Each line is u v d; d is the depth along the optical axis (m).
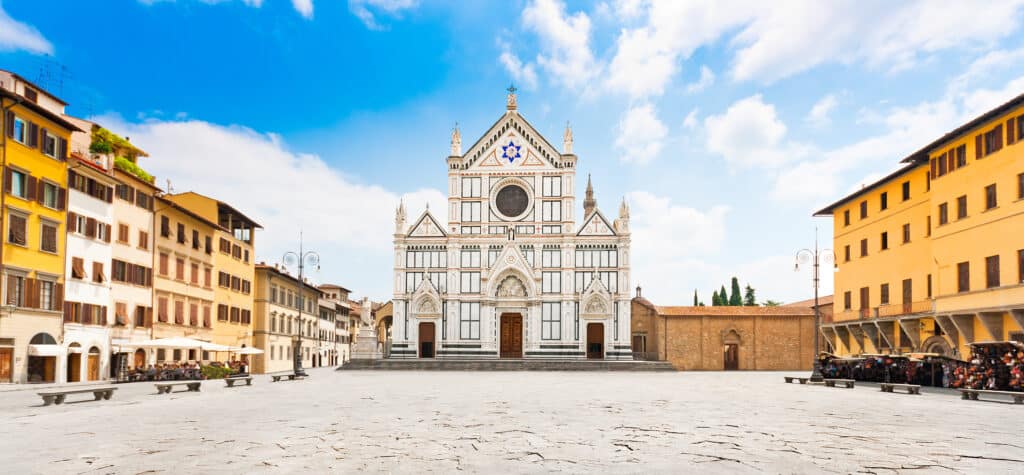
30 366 50.06
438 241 94.31
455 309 93.12
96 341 56.72
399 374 72.81
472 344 92.75
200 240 76.56
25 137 48.91
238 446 18.12
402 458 16.34
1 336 46.41
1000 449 17.92
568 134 95.56
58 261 52.22
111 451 17.31
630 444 18.62
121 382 54.34
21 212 48.28
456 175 95.56
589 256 93.31
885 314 60.94
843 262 71.75
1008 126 44.41
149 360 65.44
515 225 94.50
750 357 93.81
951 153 50.78
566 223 93.75
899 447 18.20
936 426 23.05
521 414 26.64
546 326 92.56
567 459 16.28
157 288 67.00
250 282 91.56
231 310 85.00
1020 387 39.25
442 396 36.97
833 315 73.31
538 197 94.75
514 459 16.27
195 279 75.06
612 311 92.06
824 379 52.47
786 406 31.11
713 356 94.00
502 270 93.12
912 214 58.25
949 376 47.88
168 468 15.08
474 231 94.88
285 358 101.38
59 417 25.56
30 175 49.22
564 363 85.19
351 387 46.34
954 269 50.16
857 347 68.44
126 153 69.94
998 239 45.22
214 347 61.53
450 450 17.53
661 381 57.62
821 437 20.09
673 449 17.78
